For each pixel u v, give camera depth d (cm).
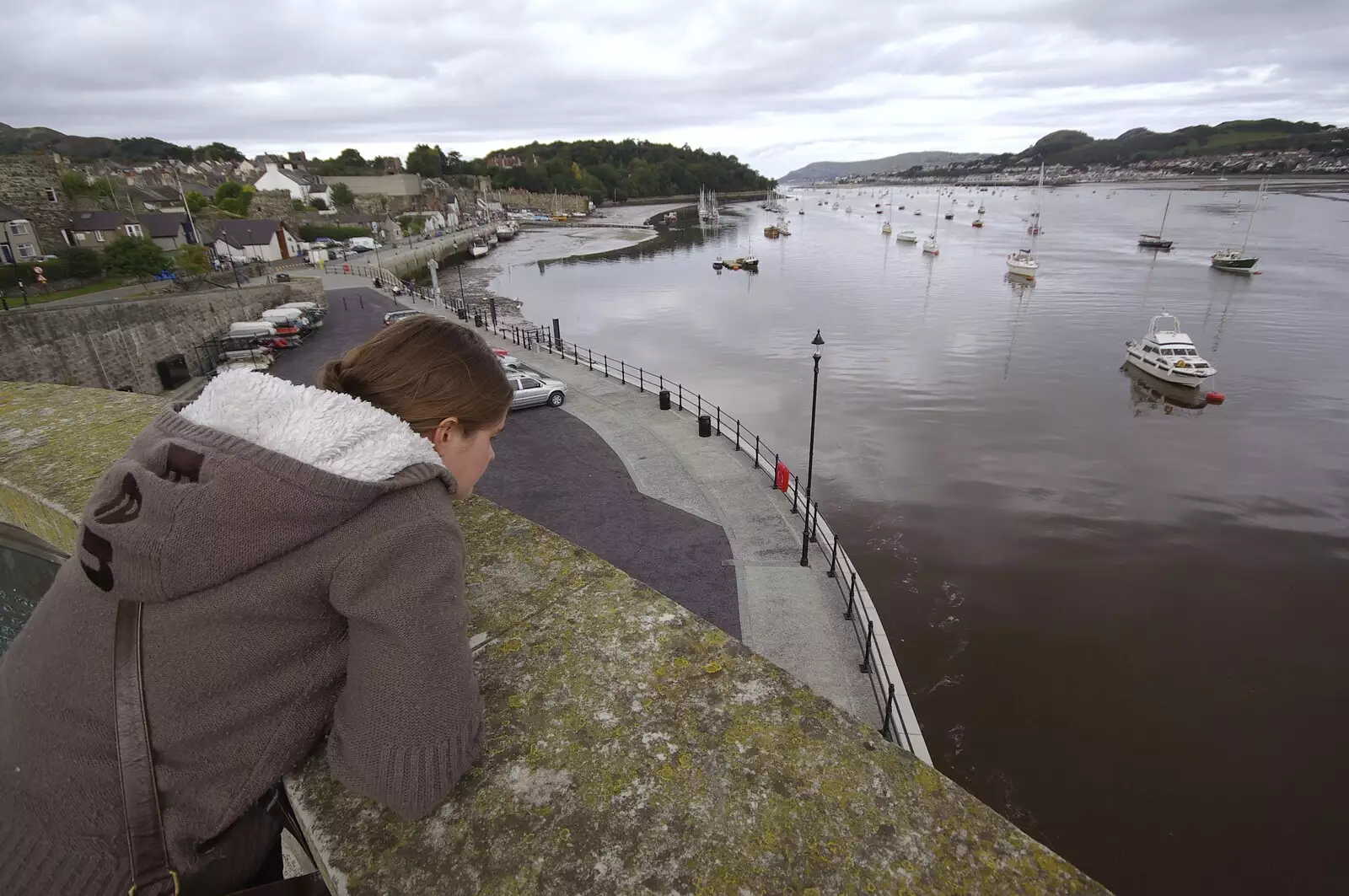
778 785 131
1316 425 3250
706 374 4191
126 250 4325
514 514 238
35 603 284
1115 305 5956
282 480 100
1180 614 1798
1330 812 1235
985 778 1299
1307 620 1777
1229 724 1431
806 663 1211
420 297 5391
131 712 99
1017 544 2141
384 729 104
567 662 162
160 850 103
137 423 353
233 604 101
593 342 5081
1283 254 8838
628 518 1738
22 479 272
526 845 119
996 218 16575
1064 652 1641
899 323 5522
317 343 3750
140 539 96
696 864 116
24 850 104
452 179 18950
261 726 109
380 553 105
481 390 133
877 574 1972
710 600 1391
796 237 13288
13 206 4647
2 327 2019
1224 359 4334
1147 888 1106
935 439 3069
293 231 8669
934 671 1574
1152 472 2717
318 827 120
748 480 1927
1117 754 1352
